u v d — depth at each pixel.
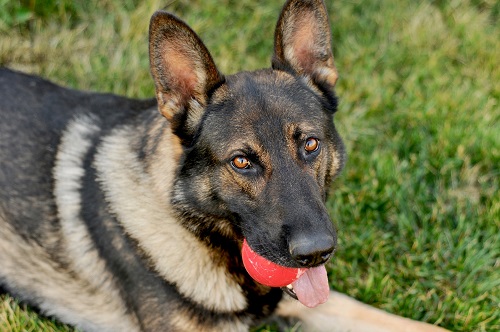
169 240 1.12
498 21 1.68
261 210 1.06
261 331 1.22
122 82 1.52
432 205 1.36
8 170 1.19
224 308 1.15
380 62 1.61
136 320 1.17
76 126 1.19
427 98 1.53
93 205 1.16
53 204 1.18
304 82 1.12
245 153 1.06
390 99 1.53
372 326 1.20
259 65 1.59
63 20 1.59
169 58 1.07
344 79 1.56
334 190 1.37
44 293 1.21
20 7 1.56
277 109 1.07
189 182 1.09
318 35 1.12
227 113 1.07
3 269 1.21
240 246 1.14
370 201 1.37
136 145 1.14
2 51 1.52
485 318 1.22
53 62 1.54
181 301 1.13
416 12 1.68
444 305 1.24
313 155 1.08
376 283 1.27
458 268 1.28
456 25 1.65
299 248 1.02
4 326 1.18
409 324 1.19
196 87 1.09
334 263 1.29
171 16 1.06
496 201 1.35
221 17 1.63
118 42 1.58
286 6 1.10
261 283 1.11
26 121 1.20
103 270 1.17
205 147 1.08
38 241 1.18
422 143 1.44
